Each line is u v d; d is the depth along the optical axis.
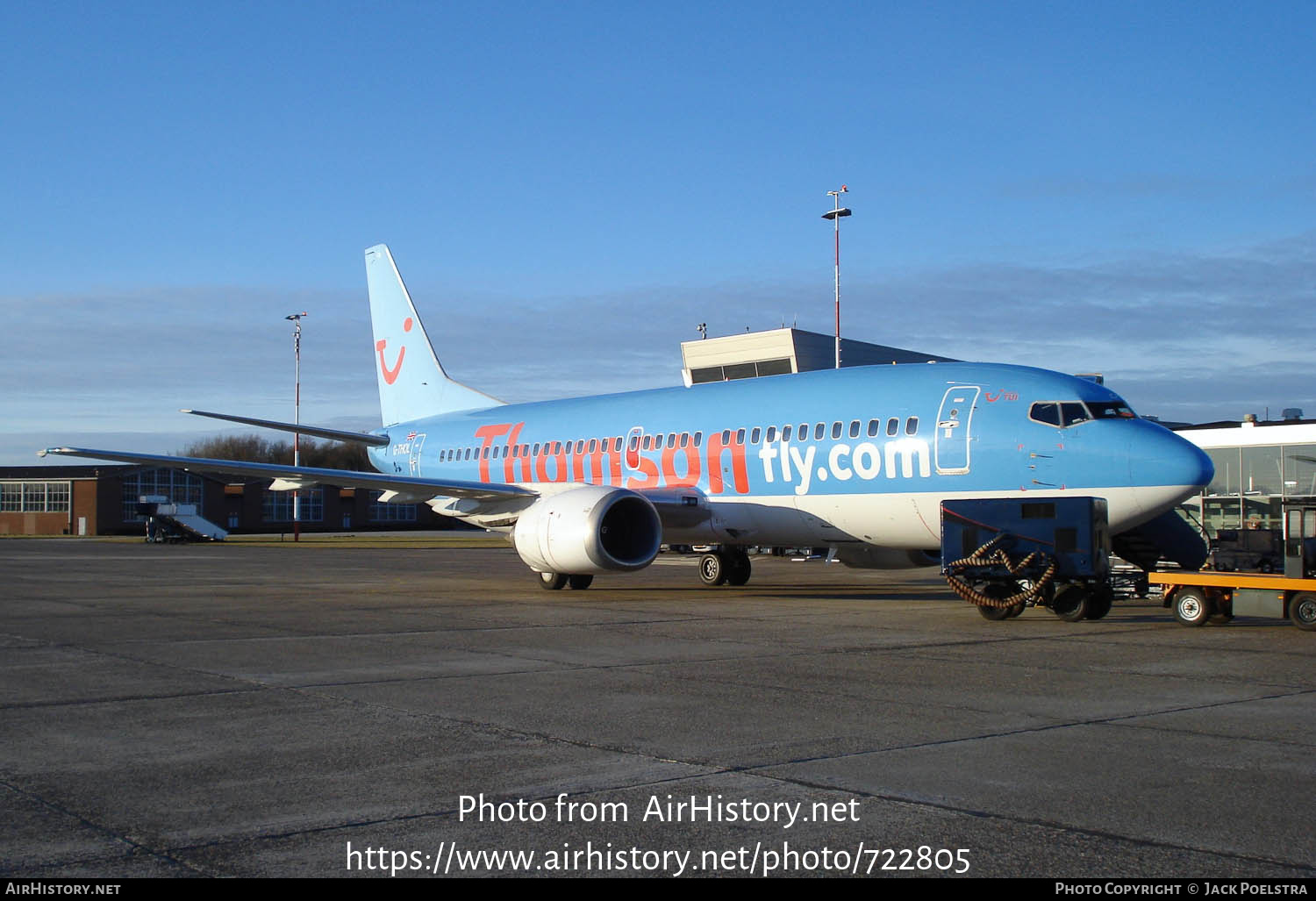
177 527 69.38
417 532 97.25
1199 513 31.73
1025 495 19.34
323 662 13.10
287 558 44.59
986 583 18.61
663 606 20.80
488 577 30.72
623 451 26.28
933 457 20.27
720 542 24.72
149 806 6.92
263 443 103.38
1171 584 17.33
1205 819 6.61
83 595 23.72
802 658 13.49
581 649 14.32
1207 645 14.81
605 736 8.92
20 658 13.49
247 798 7.11
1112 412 19.39
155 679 11.84
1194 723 9.44
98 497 87.00
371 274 37.16
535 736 8.93
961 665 12.88
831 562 40.44
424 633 16.23
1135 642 15.11
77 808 6.89
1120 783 7.45
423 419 34.62
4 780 7.57
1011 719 9.59
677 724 9.41
